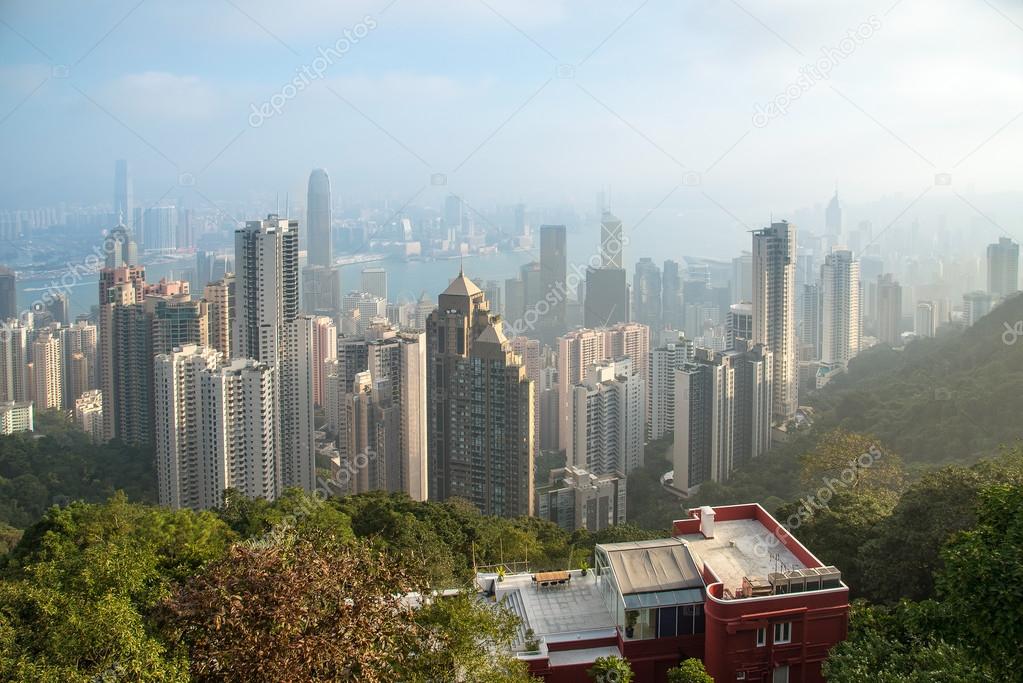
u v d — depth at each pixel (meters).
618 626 32.16
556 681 30.84
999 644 22.55
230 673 23.91
